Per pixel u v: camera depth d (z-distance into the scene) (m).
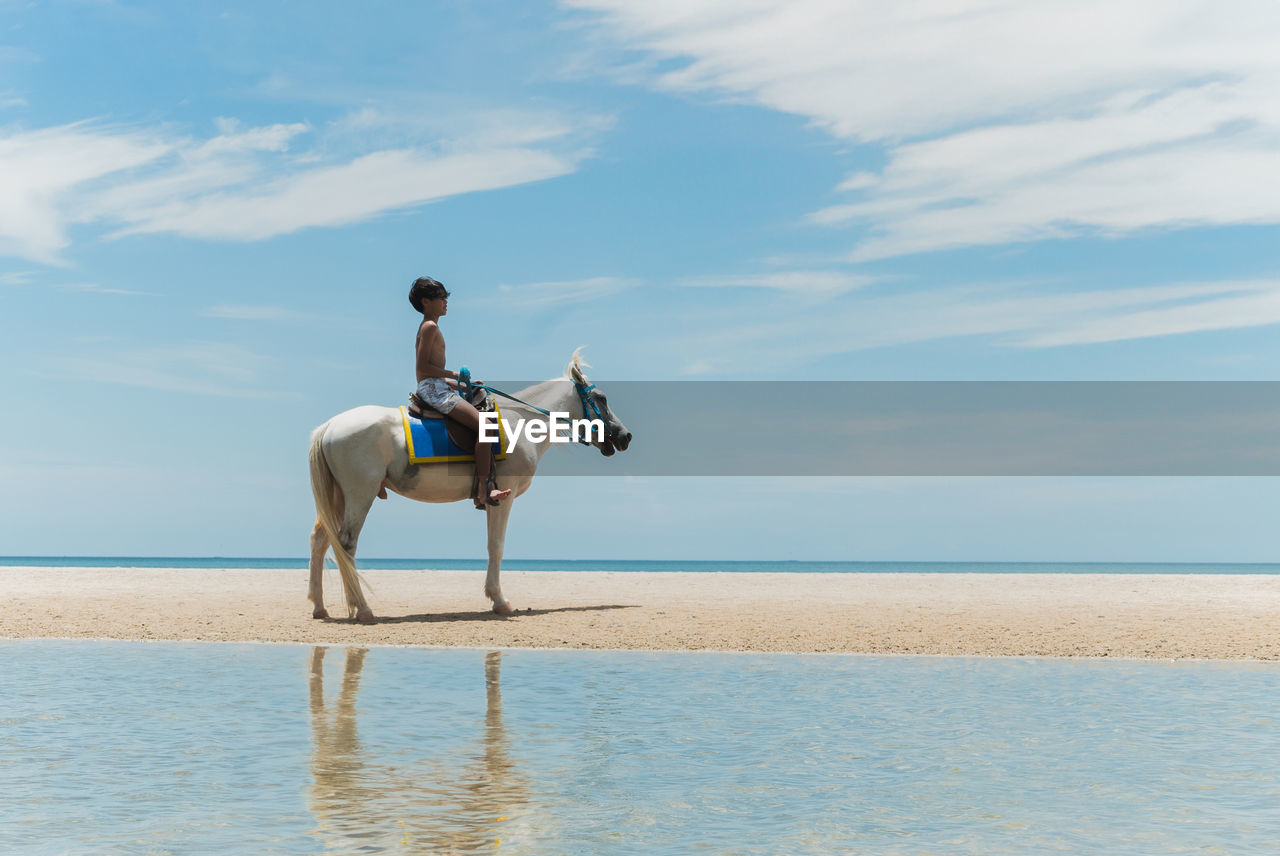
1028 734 5.96
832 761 5.30
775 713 6.57
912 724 6.23
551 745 5.64
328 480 11.74
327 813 4.34
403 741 5.74
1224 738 5.86
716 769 5.13
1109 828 4.18
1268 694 7.33
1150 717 6.47
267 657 9.24
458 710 6.65
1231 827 4.19
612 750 5.53
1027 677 8.13
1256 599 14.53
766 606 13.30
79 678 7.97
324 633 10.78
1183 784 4.88
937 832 4.12
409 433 11.73
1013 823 4.24
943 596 15.06
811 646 9.90
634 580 19.83
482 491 11.70
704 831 4.11
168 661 8.95
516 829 4.13
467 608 13.22
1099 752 5.51
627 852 3.86
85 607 12.98
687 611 12.58
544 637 10.43
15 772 5.04
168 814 4.32
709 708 6.73
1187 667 8.75
